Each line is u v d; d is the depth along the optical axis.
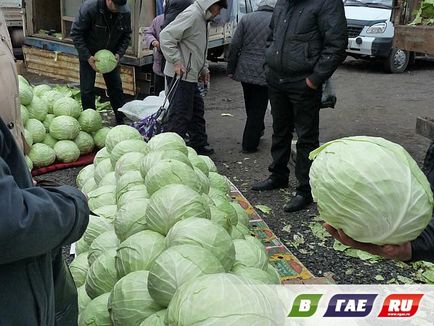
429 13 5.87
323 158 1.87
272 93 5.18
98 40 7.20
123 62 8.73
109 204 3.52
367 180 1.74
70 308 2.18
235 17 11.79
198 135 6.78
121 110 6.96
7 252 1.42
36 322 1.61
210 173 3.77
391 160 1.77
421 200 1.74
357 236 1.81
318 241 4.64
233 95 10.55
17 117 2.31
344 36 4.56
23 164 1.65
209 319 1.68
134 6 8.38
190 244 2.26
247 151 7.07
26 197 1.45
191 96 6.17
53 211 1.51
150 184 2.93
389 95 10.35
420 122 6.55
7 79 2.19
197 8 5.84
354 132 7.98
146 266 2.39
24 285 1.56
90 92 7.50
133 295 2.20
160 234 2.55
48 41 10.15
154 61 7.69
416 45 5.75
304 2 4.62
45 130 6.31
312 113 4.91
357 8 12.56
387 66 12.45
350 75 12.38
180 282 2.03
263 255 2.64
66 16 9.84
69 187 1.70
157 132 6.14
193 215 2.54
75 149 6.33
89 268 2.71
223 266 2.28
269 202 5.43
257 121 6.82
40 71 10.62
